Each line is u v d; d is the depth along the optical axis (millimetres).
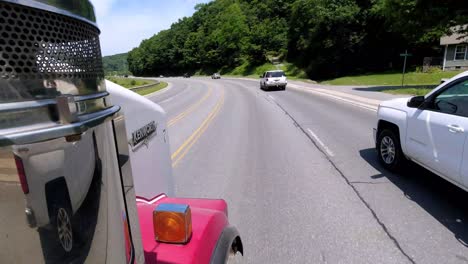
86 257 1060
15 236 883
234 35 81375
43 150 893
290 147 7160
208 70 95250
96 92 1146
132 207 1483
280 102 16891
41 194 904
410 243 3162
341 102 15156
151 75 129375
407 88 19703
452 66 34406
